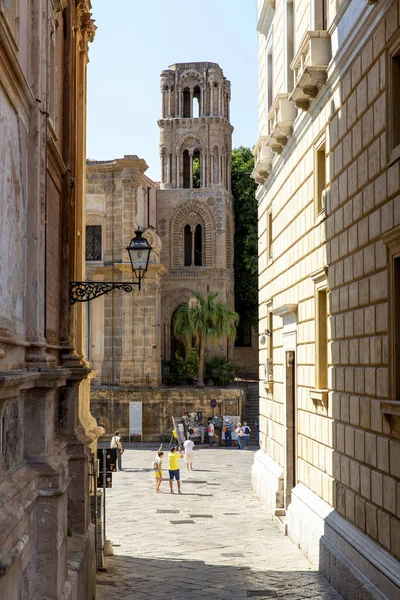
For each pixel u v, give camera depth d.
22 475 9.62
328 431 18.64
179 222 68.75
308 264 21.23
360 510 15.69
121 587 16.77
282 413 25.73
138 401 55.56
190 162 69.81
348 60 16.59
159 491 32.00
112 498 30.33
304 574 18.06
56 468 10.71
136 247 16.64
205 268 67.75
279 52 26.52
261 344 31.42
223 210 68.25
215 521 25.27
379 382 14.41
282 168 26.02
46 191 12.01
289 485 24.81
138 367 58.25
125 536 22.83
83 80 20.36
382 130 14.12
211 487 33.28
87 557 14.16
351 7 16.62
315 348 19.84
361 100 15.59
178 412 55.66
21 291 10.45
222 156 69.38
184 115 72.50
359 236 15.80
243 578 17.64
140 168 59.91
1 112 8.75
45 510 10.56
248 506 28.28
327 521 17.88
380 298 14.34
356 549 15.24
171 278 68.06
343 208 17.17
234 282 74.44
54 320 14.27
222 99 70.56
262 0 29.64
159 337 60.56
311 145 20.80
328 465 18.62
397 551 13.25
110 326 59.31
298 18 23.22
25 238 10.75
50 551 10.58
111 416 55.84
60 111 15.53
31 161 10.93
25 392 10.26
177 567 18.78
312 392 19.95
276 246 27.44
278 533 23.19
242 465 41.72
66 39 16.12
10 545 8.11
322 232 19.41
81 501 14.91
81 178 19.77
